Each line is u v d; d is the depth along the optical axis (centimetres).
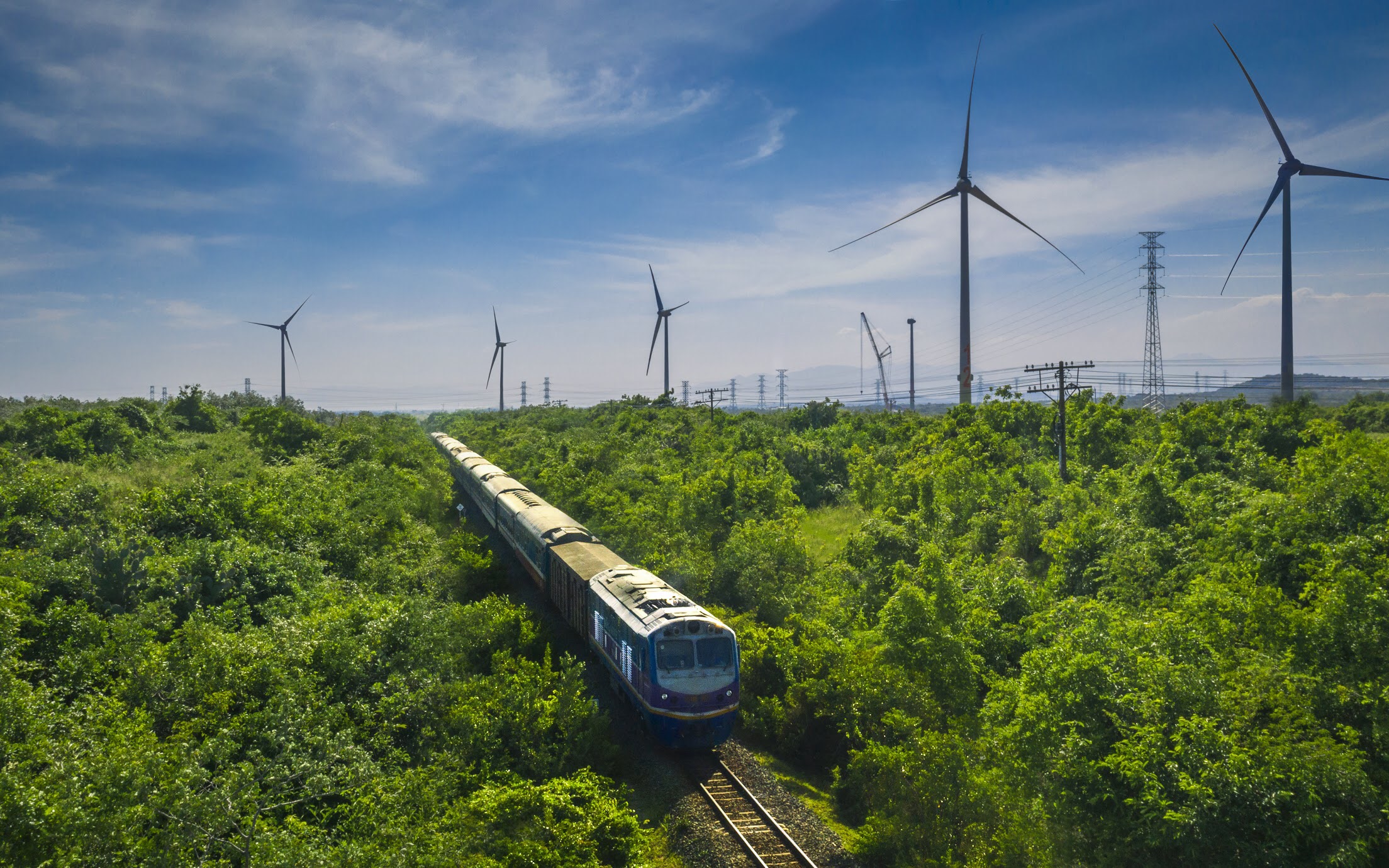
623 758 2347
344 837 1612
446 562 3675
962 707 2462
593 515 4822
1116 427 5394
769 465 6356
